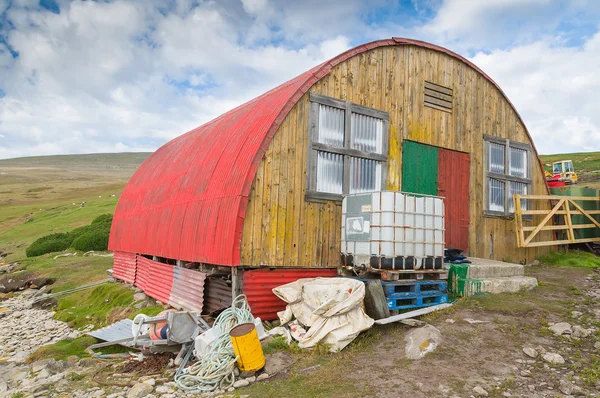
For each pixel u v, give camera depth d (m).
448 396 5.48
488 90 13.93
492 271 10.37
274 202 9.35
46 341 11.59
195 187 11.34
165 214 12.63
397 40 11.74
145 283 13.85
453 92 13.02
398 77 11.80
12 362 9.12
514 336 7.38
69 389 6.84
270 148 9.38
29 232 36.66
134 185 17.59
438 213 9.42
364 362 6.70
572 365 6.27
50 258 24.50
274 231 9.30
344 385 5.94
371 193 8.95
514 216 13.92
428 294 9.02
